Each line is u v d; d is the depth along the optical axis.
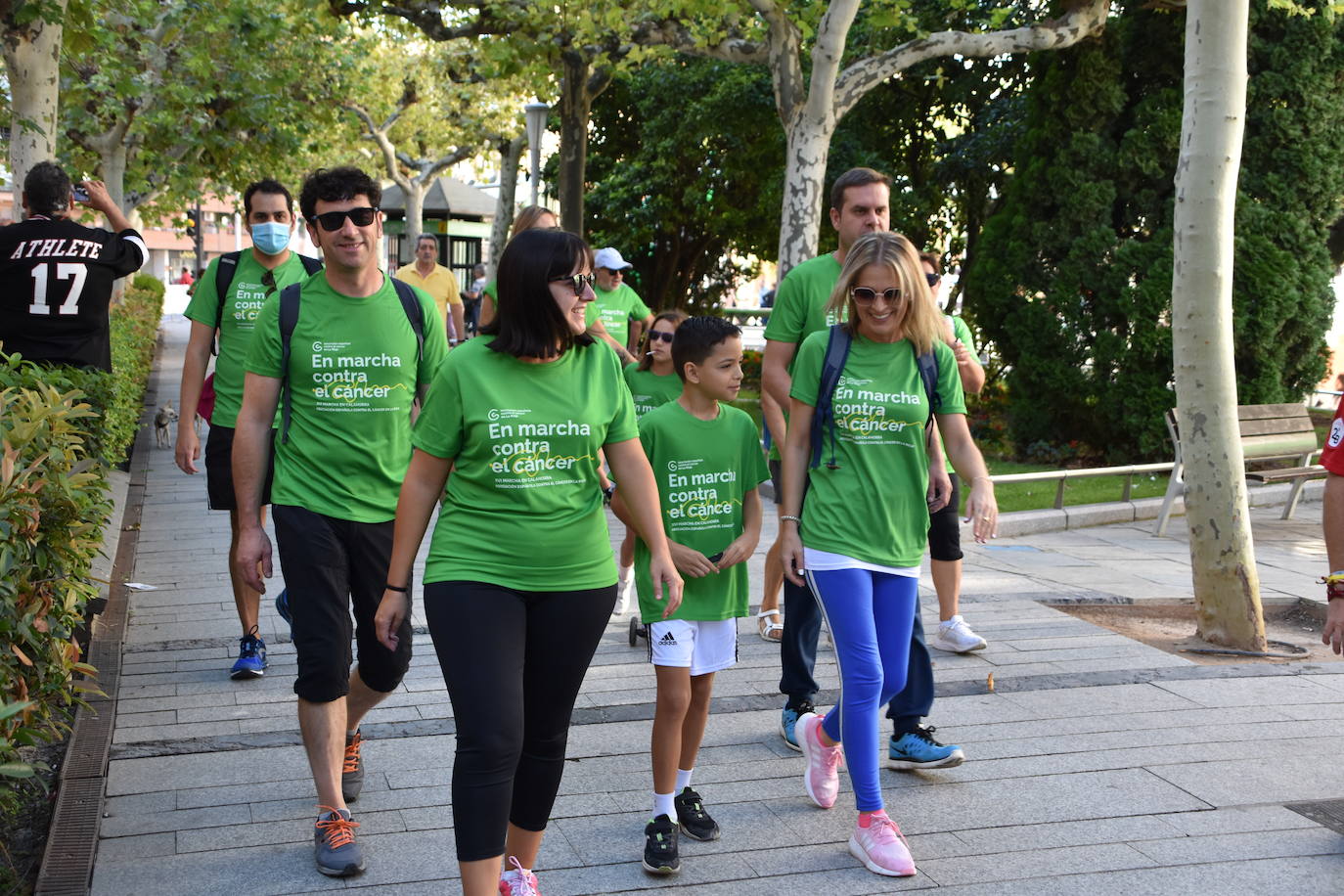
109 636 5.98
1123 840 3.92
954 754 4.41
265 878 3.56
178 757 4.48
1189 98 6.21
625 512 3.80
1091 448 13.91
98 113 20.14
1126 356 12.79
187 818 3.96
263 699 5.12
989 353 16.36
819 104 11.66
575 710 5.10
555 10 13.55
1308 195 12.38
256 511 3.75
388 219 35.31
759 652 5.99
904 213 18.17
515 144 26.41
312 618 3.68
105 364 6.36
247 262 5.23
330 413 3.75
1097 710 5.21
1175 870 3.71
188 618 6.42
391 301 3.84
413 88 31.22
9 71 8.73
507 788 2.95
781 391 4.73
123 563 7.73
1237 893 3.57
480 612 3.00
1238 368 12.63
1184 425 6.35
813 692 4.74
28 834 3.87
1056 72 13.35
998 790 4.32
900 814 4.12
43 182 5.98
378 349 3.77
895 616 3.82
